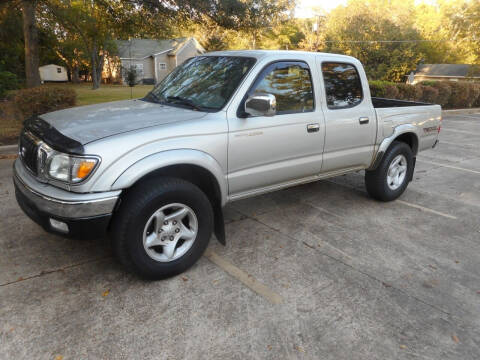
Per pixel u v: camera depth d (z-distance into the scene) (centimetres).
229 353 239
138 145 280
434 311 291
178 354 236
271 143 361
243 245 383
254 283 317
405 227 446
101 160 264
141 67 5119
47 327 253
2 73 1844
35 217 283
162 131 293
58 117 330
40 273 315
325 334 260
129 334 251
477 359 244
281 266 346
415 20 5447
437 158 844
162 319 267
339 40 4497
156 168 283
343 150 436
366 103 454
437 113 552
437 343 257
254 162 355
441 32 5366
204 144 312
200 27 1241
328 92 412
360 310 287
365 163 471
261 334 257
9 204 451
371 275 338
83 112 341
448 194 581
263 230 420
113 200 269
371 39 4388
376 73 4422
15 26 2069
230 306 285
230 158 334
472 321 281
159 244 304
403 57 4369
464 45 5059
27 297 283
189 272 329
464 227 456
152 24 1266
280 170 379
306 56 392
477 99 2142
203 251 332
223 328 261
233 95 337
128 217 279
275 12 1238
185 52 5228
